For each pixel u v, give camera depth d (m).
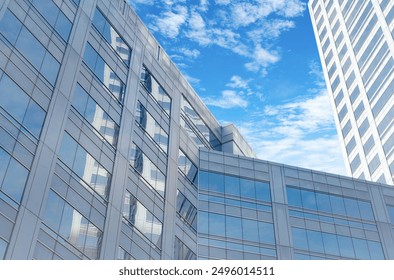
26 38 34.38
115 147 41.28
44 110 33.94
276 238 54.69
